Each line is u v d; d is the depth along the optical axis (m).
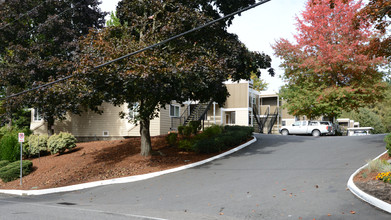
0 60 24.30
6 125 26.67
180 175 12.38
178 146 17.12
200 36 14.84
